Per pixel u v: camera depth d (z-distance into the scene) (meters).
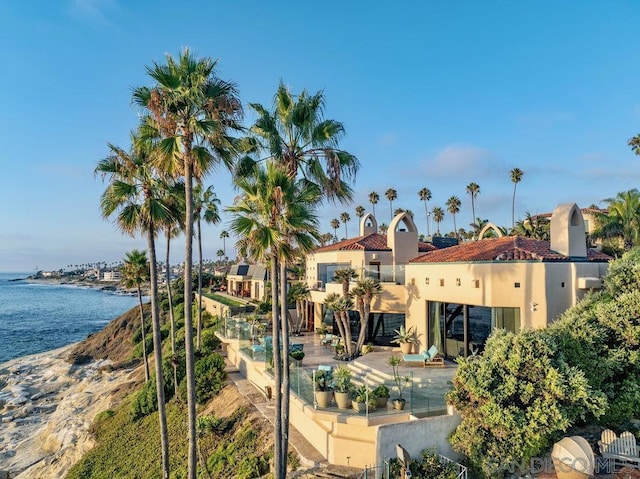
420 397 16.09
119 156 19.91
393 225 34.16
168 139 15.76
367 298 27.81
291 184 15.83
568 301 20.47
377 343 30.11
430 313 26.05
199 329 39.84
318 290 36.44
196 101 15.59
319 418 16.50
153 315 19.84
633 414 15.41
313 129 16.39
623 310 16.23
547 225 50.00
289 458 17.84
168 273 37.34
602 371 15.38
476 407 14.62
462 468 14.10
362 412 16.14
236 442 20.78
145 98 16.39
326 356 28.02
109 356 62.69
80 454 28.97
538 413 13.84
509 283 20.72
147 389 31.95
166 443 18.69
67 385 50.59
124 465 24.59
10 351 75.12
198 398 28.62
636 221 39.97
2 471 29.64
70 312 136.62
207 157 16.19
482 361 15.34
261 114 16.44
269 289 53.41
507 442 13.92
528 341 15.12
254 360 27.66
